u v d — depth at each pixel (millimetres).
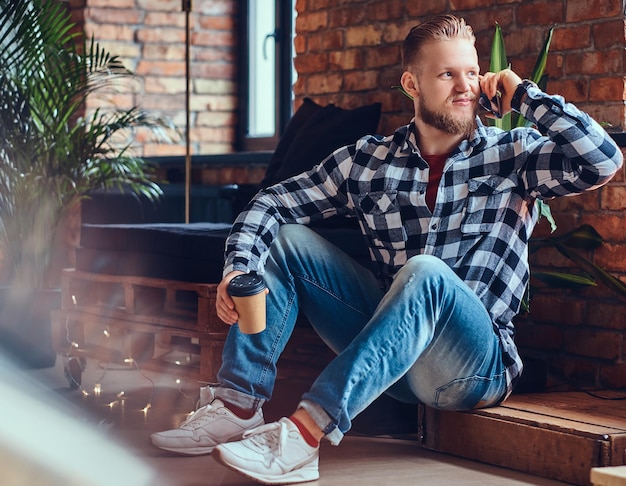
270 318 2529
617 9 3307
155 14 5793
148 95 5789
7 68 4086
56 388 3643
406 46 2561
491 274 2537
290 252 2547
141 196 5430
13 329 4055
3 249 4207
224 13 5898
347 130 3814
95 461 2555
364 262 3299
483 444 2621
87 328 3877
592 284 3209
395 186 2588
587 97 3393
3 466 2482
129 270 3535
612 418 2516
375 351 2277
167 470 2471
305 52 4566
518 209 2559
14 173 4102
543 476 2463
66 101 4191
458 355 2439
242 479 2396
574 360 3398
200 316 3150
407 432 3045
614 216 3258
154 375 3951
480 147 2562
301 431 2318
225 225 3889
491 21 3730
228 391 2553
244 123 5883
